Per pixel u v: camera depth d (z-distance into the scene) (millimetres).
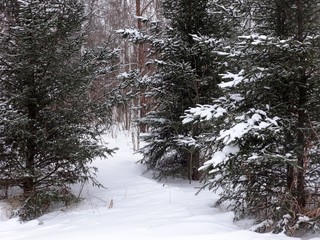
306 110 6633
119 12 26656
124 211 8289
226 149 6434
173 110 12352
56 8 9500
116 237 5945
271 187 6992
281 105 6766
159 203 8914
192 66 12000
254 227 6531
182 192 10008
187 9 11734
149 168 13422
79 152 9141
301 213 6449
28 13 9109
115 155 16688
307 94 6855
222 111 6629
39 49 9031
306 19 6828
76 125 9633
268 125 6031
